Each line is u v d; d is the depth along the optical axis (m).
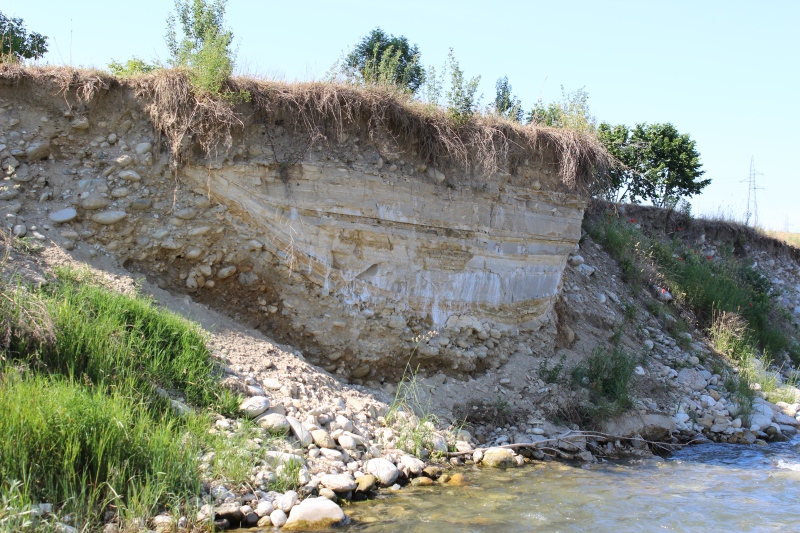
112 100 8.02
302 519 5.23
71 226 7.53
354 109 8.67
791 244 21.27
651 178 19.98
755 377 12.21
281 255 8.23
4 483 4.48
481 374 9.23
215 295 8.05
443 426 8.02
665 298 14.03
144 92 8.02
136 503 4.76
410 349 8.76
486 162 9.34
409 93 9.47
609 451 8.59
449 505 5.99
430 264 9.12
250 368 7.15
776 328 15.63
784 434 10.31
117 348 6.13
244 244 8.10
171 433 5.63
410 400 8.25
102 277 7.17
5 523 4.17
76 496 4.71
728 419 10.23
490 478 6.93
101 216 7.59
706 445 9.49
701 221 18.91
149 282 7.70
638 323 12.59
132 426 5.38
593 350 10.41
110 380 5.91
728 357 12.91
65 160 7.82
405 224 8.90
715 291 14.58
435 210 9.12
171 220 7.87
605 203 16.47
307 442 6.41
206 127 7.93
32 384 5.24
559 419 8.70
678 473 7.78
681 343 12.66
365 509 5.74
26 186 7.58
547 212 10.33
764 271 19.45
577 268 13.06
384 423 7.45
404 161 8.99
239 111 8.16
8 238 7.00
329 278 8.44
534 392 9.09
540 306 10.26
